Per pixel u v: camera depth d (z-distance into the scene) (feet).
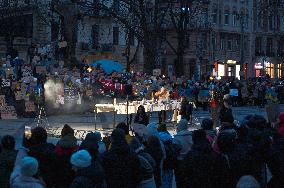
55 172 26.12
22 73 95.40
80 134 67.36
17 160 24.12
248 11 238.07
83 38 188.24
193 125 79.97
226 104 56.59
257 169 26.89
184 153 32.17
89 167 21.27
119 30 200.44
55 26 171.94
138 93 95.45
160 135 32.01
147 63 128.98
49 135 64.90
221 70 225.15
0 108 65.26
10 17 171.53
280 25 254.47
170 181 31.83
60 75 95.86
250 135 28.27
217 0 219.20
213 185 24.38
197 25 210.79
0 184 23.91
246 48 237.45
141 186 25.99
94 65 126.21
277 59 253.85
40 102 78.02
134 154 24.93
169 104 76.54
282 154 27.25
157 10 131.95
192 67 215.31
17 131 69.31
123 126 31.91
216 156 24.70
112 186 24.06
